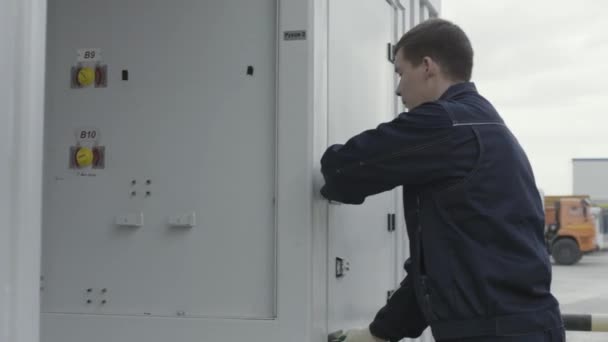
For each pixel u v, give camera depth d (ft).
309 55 6.15
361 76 7.64
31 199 3.19
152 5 6.73
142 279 6.63
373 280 8.04
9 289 3.09
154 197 6.63
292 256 6.09
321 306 6.32
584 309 38.24
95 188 6.80
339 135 6.91
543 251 5.67
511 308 5.31
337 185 5.81
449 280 5.39
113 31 6.84
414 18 9.91
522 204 5.58
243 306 6.33
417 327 6.24
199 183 6.51
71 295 6.81
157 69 6.69
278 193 6.17
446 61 6.02
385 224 8.59
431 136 5.47
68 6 6.98
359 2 7.60
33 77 3.22
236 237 6.38
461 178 5.47
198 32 6.59
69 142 6.89
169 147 6.61
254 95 6.39
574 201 60.80
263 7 6.41
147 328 6.46
